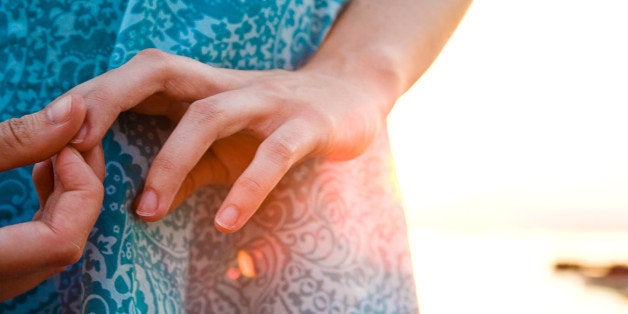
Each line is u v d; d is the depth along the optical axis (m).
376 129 0.50
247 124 0.45
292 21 0.52
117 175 0.43
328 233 0.49
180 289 0.46
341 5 0.55
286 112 0.45
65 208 0.39
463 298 4.49
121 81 0.42
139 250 0.44
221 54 0.48
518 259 5.99
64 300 0.45
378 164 0.52
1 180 0.46
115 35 0.47
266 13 0.50
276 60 0.52
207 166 0.46
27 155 0.40
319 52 0.54
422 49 0.56
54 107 0.40
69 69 0.47
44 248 0.39
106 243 0.42
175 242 0.46
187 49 0.46
